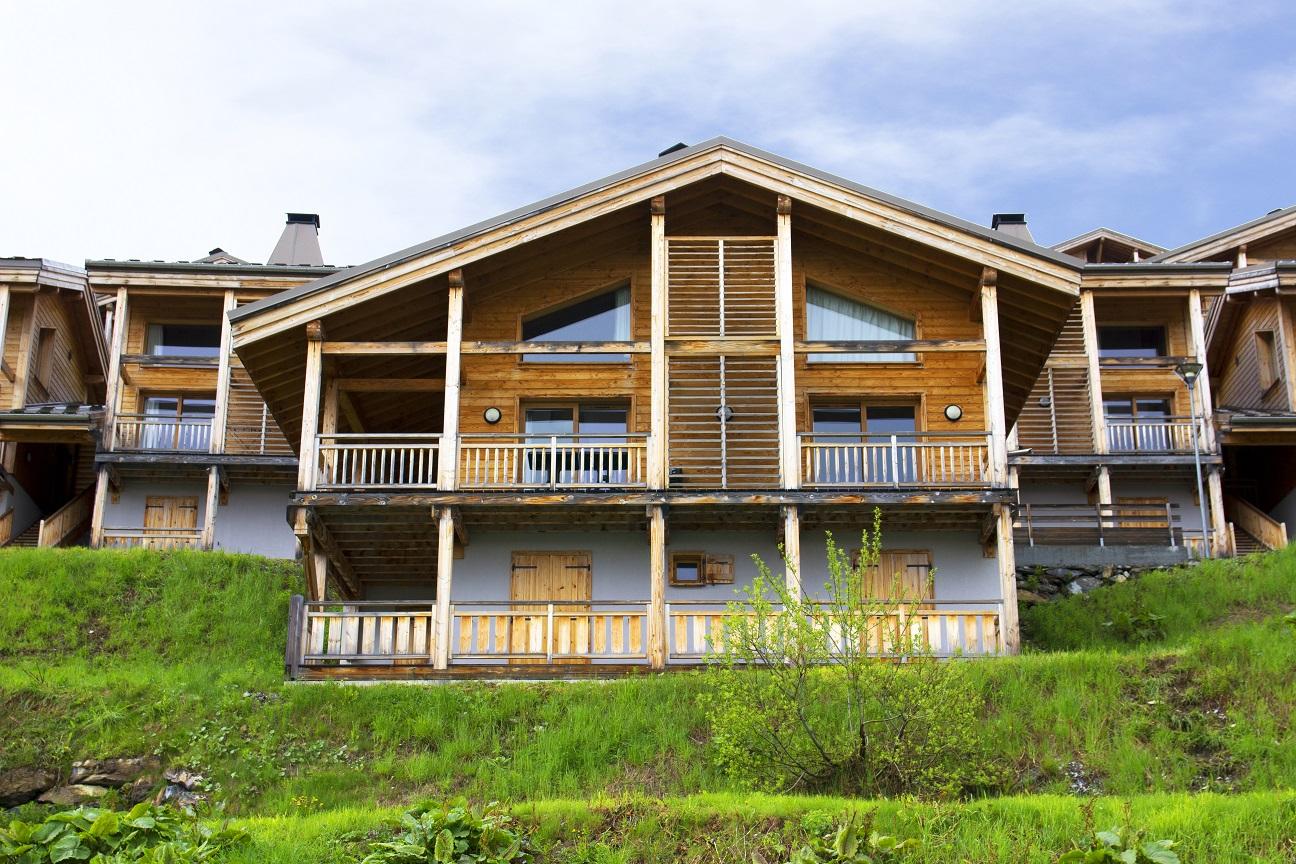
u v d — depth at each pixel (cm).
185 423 3259
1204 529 2928
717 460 2467
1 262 3481
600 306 2572
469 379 2533
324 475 2356
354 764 1825
